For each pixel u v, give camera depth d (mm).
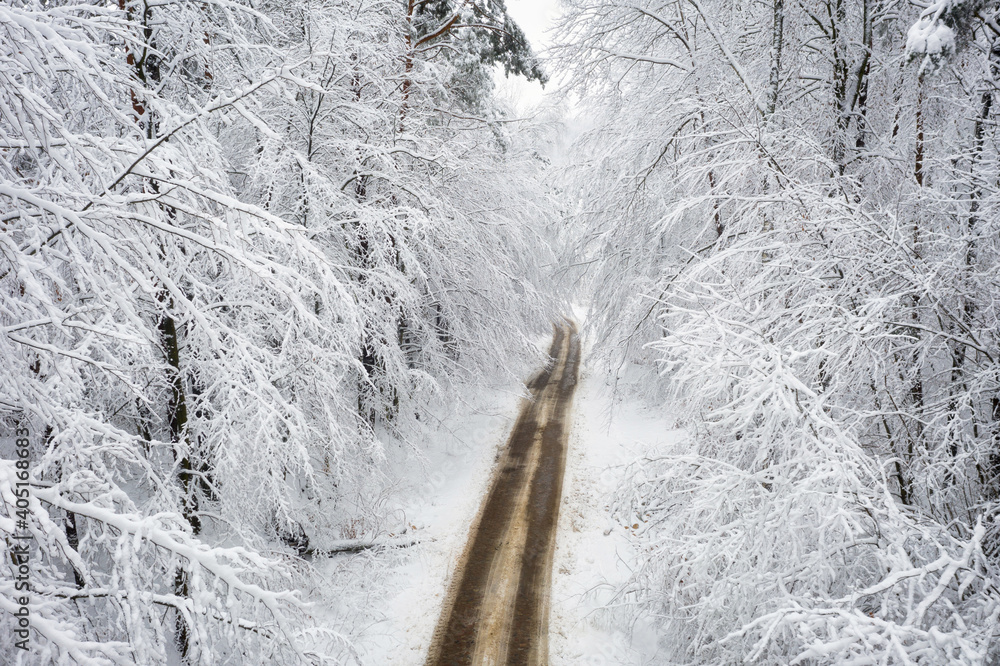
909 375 5828
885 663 3459
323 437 8227
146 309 5988
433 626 8273
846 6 8367
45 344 3506
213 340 4715
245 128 9320
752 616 5172
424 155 10836
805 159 6844
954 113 6922
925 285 5035
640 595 6969
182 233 3795
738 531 5336
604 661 7516
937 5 4535
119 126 5383
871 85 8703
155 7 6176
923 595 4168
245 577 6016
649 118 11016
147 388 6215
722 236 7707
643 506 7098
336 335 7398
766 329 6156
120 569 3797
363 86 10969
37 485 3379
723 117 7902
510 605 8734
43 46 2977
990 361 5559
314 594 8617
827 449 4449
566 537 10656
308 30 8828
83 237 3859
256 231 4246
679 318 8266
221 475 6645
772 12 9477
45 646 2979
